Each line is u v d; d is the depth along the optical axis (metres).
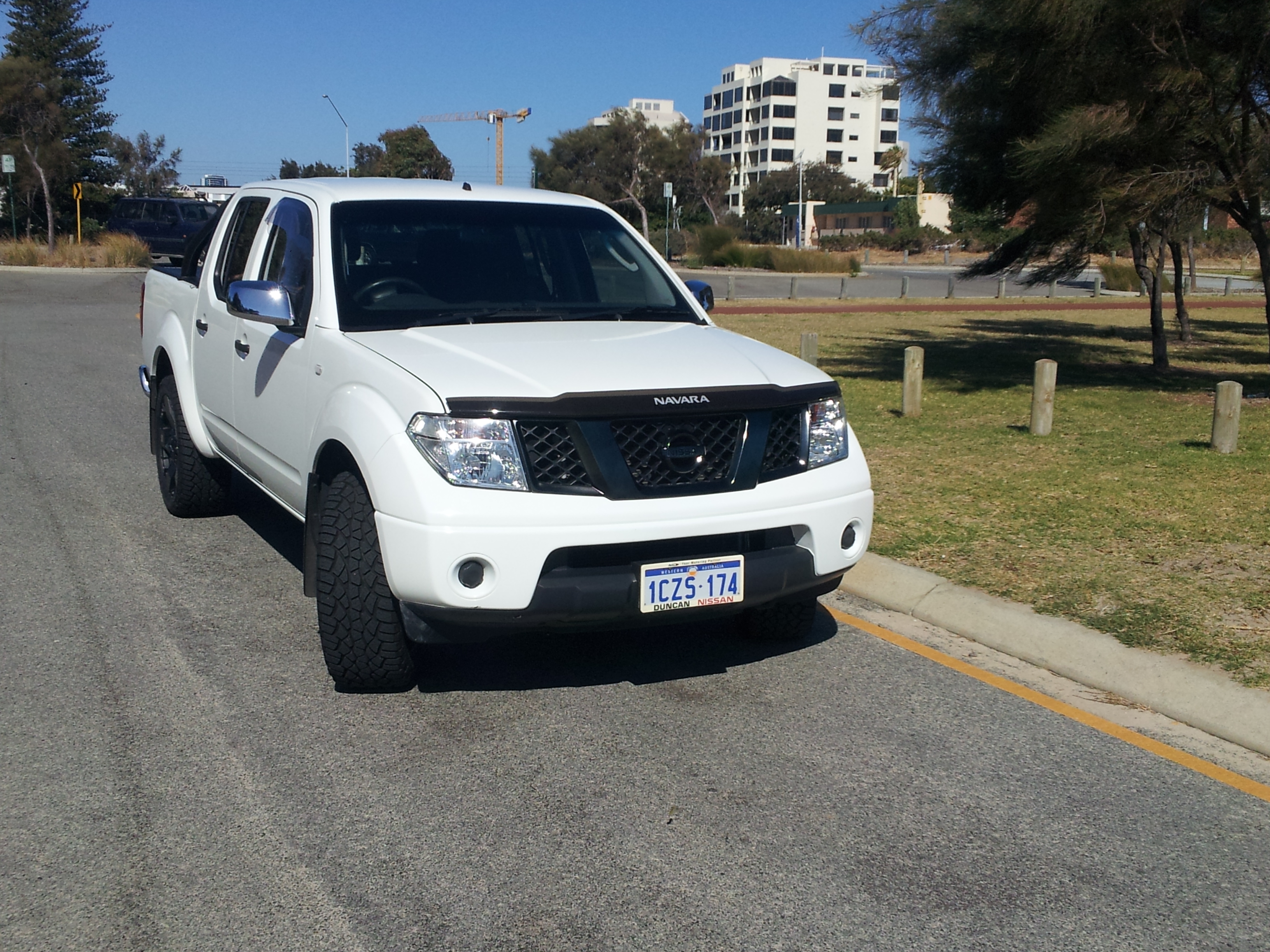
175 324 6.57
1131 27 11.06
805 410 4.35
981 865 3.25
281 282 5.23
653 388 4.02
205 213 37.03
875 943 2.87
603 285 5.34
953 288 35.28
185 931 2.85
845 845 3.34
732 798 3.61
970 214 15.99
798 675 4.66
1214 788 3.76
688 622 5.30
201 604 5.34
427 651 4.84
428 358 4.16
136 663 4.60
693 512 3.95
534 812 3.49
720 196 83.12
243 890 3.04
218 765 3.75
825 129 140.12
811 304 30.95
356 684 4.31
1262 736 4.06
